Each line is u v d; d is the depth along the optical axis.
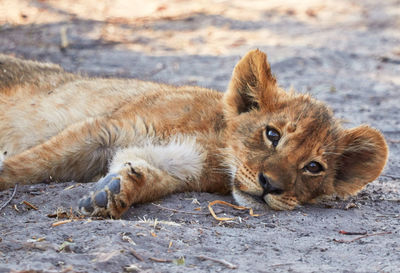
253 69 10.42
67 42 22.61
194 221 8.75
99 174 10.64
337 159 10.20
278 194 9.38
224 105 10.50
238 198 9.59
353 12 33.00
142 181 9.05
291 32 28.20
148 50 23.34
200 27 27.53
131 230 7.63
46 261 6.53
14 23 24.16
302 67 22.81
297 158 9.50
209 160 10.18
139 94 11.24
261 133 9.78
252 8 31.86
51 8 26.55
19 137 11.70
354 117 17.22
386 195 10.96
